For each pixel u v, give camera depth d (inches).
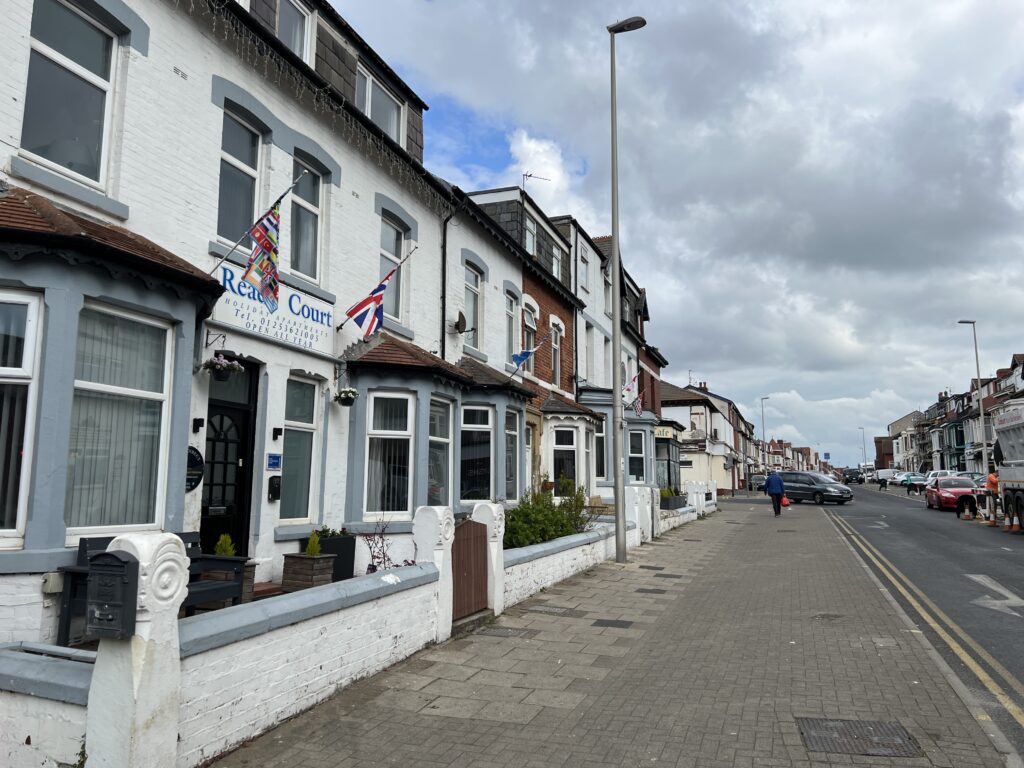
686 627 345.7
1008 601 413.7
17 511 224.8
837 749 194.1
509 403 579.8
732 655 293.7
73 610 230.8
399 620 270.4
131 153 287.9
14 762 163.2
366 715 214.5
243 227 362.9
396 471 437.7
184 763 168.7
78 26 277.0
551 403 767.1
